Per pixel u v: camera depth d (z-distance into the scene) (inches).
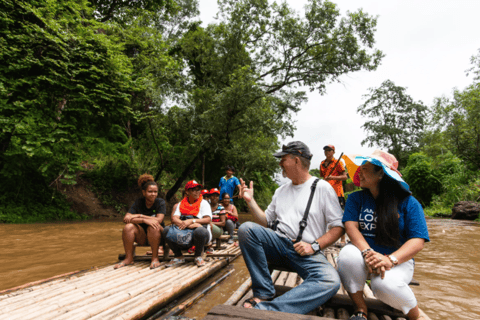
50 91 357.4
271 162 593.0
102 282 104.5
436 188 759.7
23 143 384.5
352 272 72.2
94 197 497.0
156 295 89.6
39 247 208.2
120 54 434.3
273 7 604.7
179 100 549.6
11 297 86.5
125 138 653.9
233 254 161.2
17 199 397.1
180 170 673.6
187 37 647.8
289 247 79.5
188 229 138.0
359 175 80.4
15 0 336.8
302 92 686.5
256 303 74.5
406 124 1417.3
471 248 209.5
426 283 122.5
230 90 501.7
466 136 775.1
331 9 604.1
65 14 383.6
